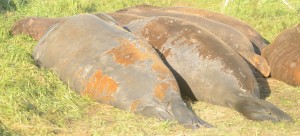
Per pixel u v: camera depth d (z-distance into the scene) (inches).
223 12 461.1
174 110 243.4
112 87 258.8
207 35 283.1
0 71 284.8
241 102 259.1
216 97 267.9
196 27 287.4
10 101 247.4
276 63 319.6
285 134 233.5
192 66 274.4
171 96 249.8
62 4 436.5
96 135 227.0
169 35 287.3
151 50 270.8
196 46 277.4
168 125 235.0
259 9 467.5
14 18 399.5
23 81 273.4
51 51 295.9
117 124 239.8
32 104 252.7
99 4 462.9
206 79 271.0
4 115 239.5
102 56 270.2
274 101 284.2
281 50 322.3
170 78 256.5
